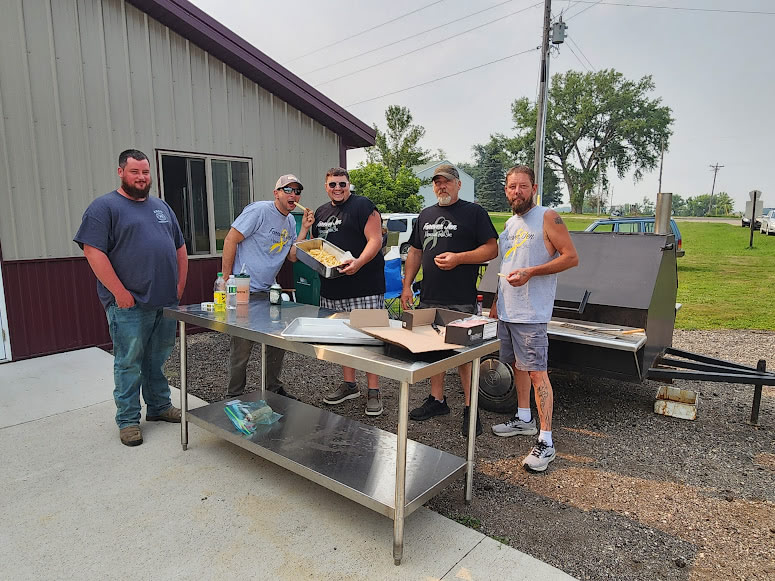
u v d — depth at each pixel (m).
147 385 3.30
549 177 49.88
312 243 3.30
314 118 6.98
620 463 2.99
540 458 2.83
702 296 10.28
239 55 5.75
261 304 3.23
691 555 2.15
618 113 46.56
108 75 5.05
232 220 6.27
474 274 3.28
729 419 3.71
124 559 2.01
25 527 2.21
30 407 3.58
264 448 2.56
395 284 6.22
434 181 3.19
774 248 20.31
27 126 4.59
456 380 4.63
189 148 5.74
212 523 2.26
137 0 5.07
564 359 3.54
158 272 2.98
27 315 4.72
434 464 2.43
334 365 5.00
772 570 2.05
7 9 4.39
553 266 2.75
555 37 15.45
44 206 4.75
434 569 1.99
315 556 2.05
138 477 2.65
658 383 4.50
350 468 2.37
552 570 2.00
